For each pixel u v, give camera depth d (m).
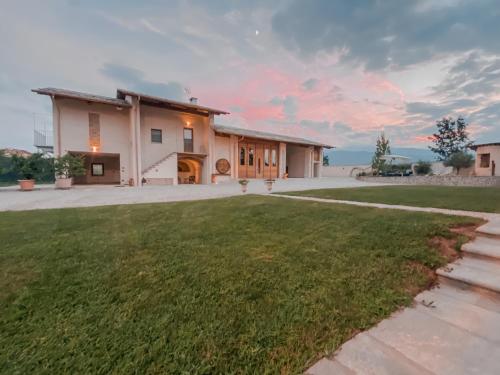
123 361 1.62
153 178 16.98
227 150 20.95
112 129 16.44
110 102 15.14
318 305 2.20
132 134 16.08
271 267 2.89
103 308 2.17
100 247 3.51
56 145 14.70
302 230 4.16
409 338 1.82
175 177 17.94
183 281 2.61
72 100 15.20
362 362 1.61
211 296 2.35
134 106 16.00
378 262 2.93
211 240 3.79
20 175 13.02
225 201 7.34
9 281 2.59
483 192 8.79
